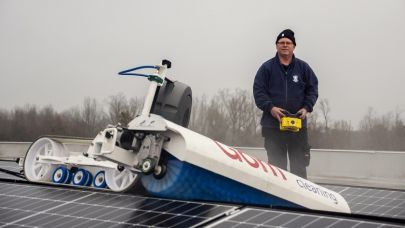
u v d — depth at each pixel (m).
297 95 5.90
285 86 5.89
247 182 4.02
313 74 6.07
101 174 4.52
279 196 4.29
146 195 3.88
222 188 3.88
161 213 3.23
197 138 3.73
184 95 4.56
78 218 3.28
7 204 3.77
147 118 3.69
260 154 12.27
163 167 3.73
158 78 3.87
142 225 3.00
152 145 3.68
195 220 3.02
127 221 3.12
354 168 11.73
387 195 5.38
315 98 5.98
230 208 3.24
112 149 3.59
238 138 19.98
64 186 4.42
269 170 4.28
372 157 11.52
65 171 4.69
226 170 3.84
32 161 4.95
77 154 5.09
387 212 4.50
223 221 2.96
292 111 5.89
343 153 11.91
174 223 3.00
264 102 5.84
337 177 11.78
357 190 5.80
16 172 5.43
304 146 5.95
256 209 3.17
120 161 3.66
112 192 4.06
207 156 3.71
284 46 5.87
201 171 3.72
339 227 2.70
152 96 3.83
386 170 11.22
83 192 4.05
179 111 4.50
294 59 5.97
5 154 16.30
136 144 3.71
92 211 3.42
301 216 2.96
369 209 4.79
